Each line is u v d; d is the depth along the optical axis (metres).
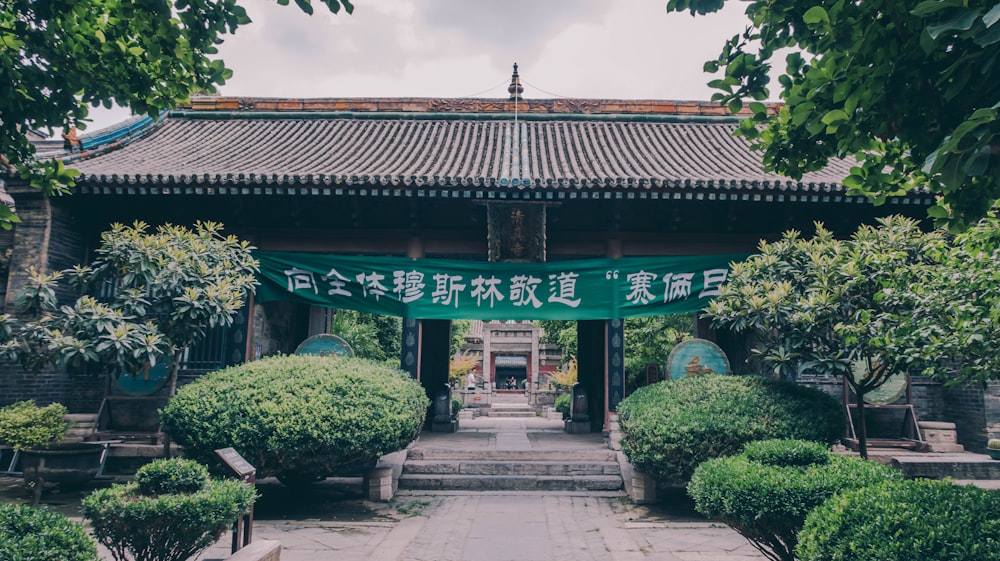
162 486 5.12
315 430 7.99
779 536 4.98
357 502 9.37
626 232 12.73
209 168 12.73
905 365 7.60
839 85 3.57
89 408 11.88
